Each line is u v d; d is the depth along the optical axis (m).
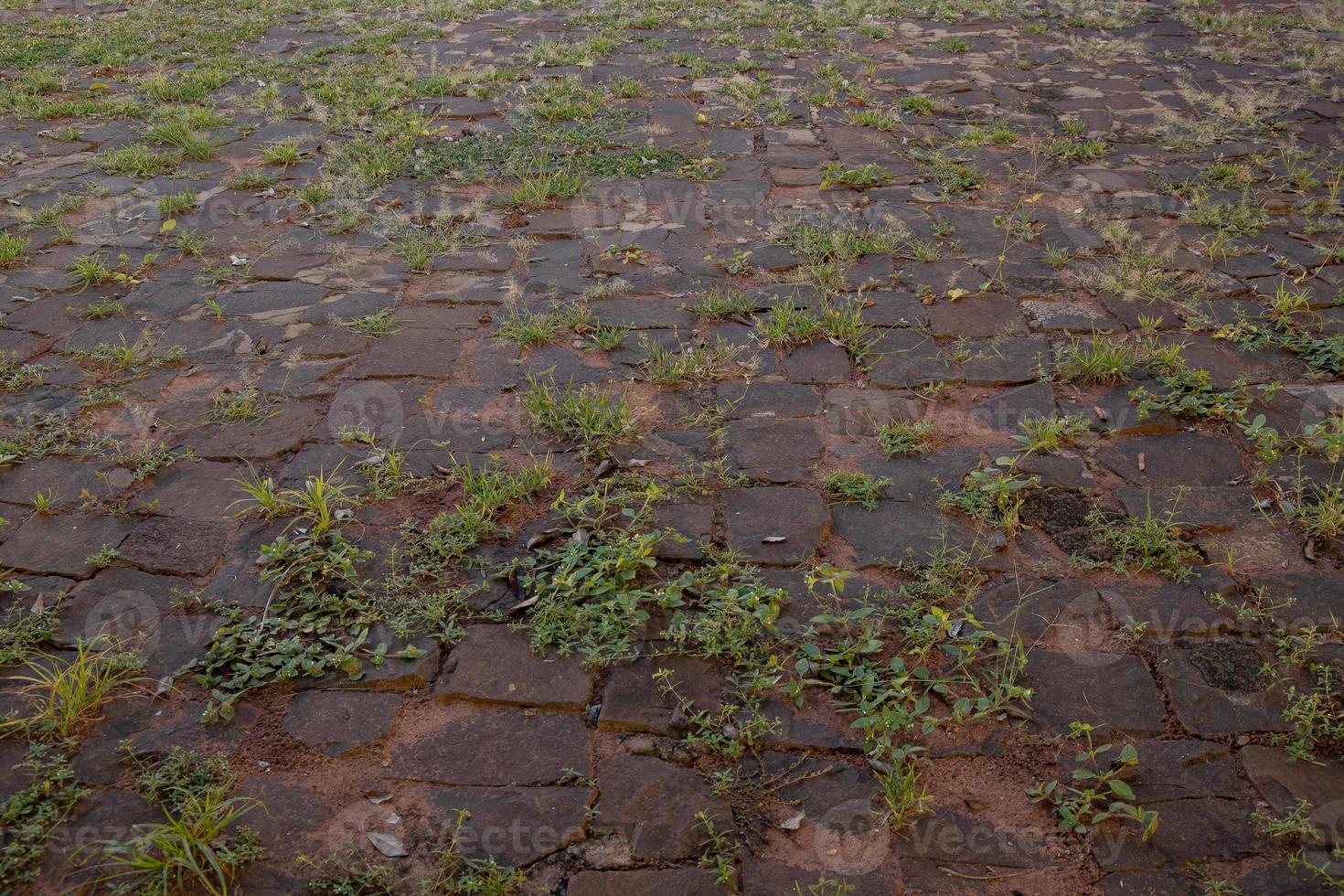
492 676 2.53
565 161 5.63
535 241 4.78
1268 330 3.96
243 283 4.41
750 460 3.30
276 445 3.36
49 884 2.05
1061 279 4.40
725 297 4.26
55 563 2.85
